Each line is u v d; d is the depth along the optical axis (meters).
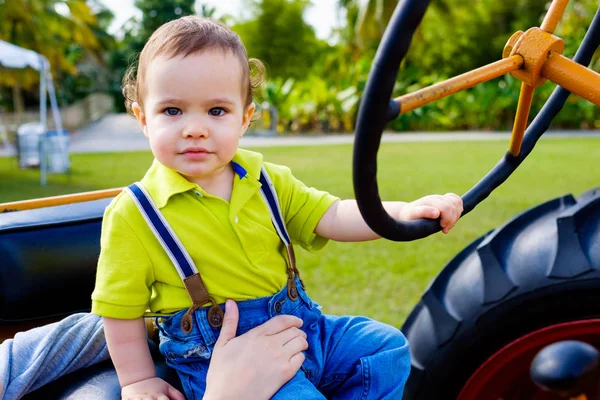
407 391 1.21
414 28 0.58
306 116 14.45
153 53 0.94
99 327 1.11
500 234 1.18
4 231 1.19
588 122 13.98
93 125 18.09
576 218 1.09
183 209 0.97
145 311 1.00
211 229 0.97
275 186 1.08
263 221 1.02
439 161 7.67
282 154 9.05
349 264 3.14
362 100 0.62
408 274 2.96
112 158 8.89
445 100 14.45
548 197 4.81
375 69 0.60
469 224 3.94
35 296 1.20
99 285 0.96
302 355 0.94
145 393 0.94
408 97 0.66
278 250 1.05
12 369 1.03
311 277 2.95
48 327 1.11
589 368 0.67
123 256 0.95
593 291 1.05
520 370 1.13
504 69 0.74
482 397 1.15
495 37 18.91
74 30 16.22
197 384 0.96
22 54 7.70
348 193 5.19
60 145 7.07
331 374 1.04
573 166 6.71
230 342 0.93
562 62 0.76
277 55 22.34
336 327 1.09
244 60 0.98
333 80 17.50
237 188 1.01
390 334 1.06
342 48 19.16
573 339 1.09
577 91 0.76
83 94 23.25
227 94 0.94
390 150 9.30
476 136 12.60
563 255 1.07
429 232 0.85
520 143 0.91
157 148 0.94
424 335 1.20
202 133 0.92
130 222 0.96
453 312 1.16
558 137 11.46
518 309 1.10
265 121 14.16
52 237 1.22
